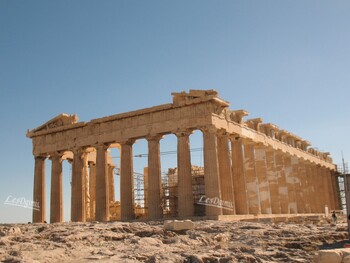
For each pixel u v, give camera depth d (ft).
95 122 184.55
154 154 168.86
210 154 156.76
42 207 198.59
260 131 203.10
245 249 72.33
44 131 201.05
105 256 63.46
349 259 49.26
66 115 199.21
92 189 222.07
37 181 200.85
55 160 198.39
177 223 95.09
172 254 63.16
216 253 64.18
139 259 61.21
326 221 154.81
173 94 167.22
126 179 173.99
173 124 165.37
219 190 154.51
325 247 77.82
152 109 169.89
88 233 86.22
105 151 183.62
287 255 67.36
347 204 83.76
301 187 245.24
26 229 97.40
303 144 256.93
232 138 177.88
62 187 197.67
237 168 175.11
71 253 65.31
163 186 206.69
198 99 160.86
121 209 172.55
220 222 126.00
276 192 204.64
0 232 85.81
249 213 182.29
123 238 84.94
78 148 190.19
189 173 160.15
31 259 57.57
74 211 185.37
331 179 302.45
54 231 90.99
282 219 162.91
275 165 208.85
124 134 176.96
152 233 91.15
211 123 157.79
